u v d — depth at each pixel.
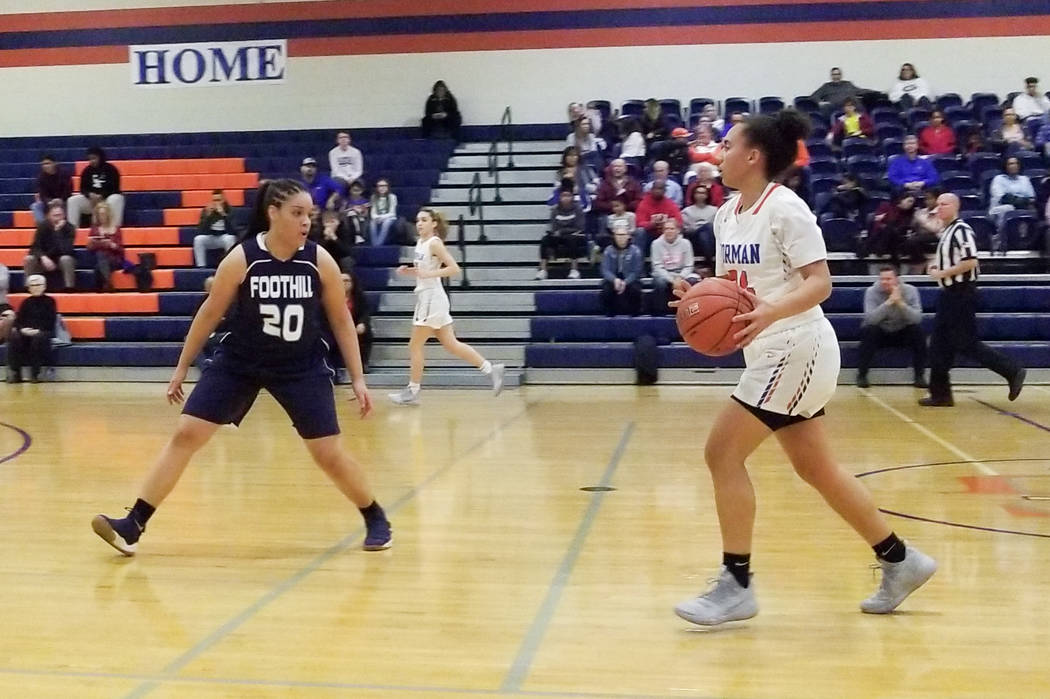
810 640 3.41
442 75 16.91
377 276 13.25
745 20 16.36
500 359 12.09
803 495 5.72
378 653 3.29
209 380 4.54
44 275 13.59
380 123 17.08
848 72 16.30
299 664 3.20
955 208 9.30
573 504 5.55
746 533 3.52
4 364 12.78
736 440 3.49
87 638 3.46
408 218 14.37
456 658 3.25
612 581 4.11
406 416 9.27
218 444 7.70
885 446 7.33
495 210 14.48
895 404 9.71
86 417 9.32
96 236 13.59
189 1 17.34
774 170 3.47
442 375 11.56
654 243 12.34
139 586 4.08
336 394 11.02
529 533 4.91
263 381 4.49
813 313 3.44
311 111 17.22
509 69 16.75
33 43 17.64
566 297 12.55
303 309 4.43
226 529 5.05
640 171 14.29
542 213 14.35
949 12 16.08
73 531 5.04
